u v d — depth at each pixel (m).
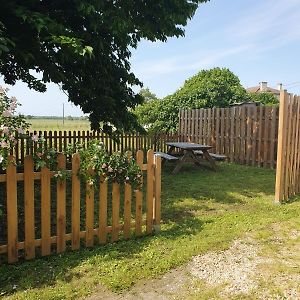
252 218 5.53
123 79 8.87
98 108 8.77
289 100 6.62
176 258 3.83
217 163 13.02
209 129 14.30
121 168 4.29
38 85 8.80
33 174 3.69
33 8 6.14
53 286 3.17
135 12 7.15
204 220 5.35
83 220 5.13
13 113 3.49
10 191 3.56
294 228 5.05
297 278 3.44
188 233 4.71
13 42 5.18
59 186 3.87
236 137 13.01
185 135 15.69
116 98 8.80
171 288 3.22
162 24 7.49
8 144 3.42
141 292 3.13
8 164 3.49
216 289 3.20
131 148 14.48
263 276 3.48
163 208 6.10
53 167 3.83
